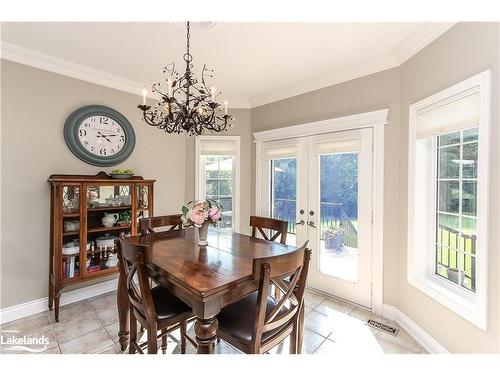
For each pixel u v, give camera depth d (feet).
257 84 9.95
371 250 8.05
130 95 10.00
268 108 11.28
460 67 5.32
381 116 7.73
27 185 7.62
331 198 9.19
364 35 6.54
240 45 7.09
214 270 4.66
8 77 7.24
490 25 4.65
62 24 6.13
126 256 4.77
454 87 5.40
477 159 5.31
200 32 6.47
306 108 9.86
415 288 6.72
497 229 4.50
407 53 6.97
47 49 7.38
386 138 7.72
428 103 6.24
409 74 7.01
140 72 8.95
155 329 4.58
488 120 4.66
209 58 7.86
